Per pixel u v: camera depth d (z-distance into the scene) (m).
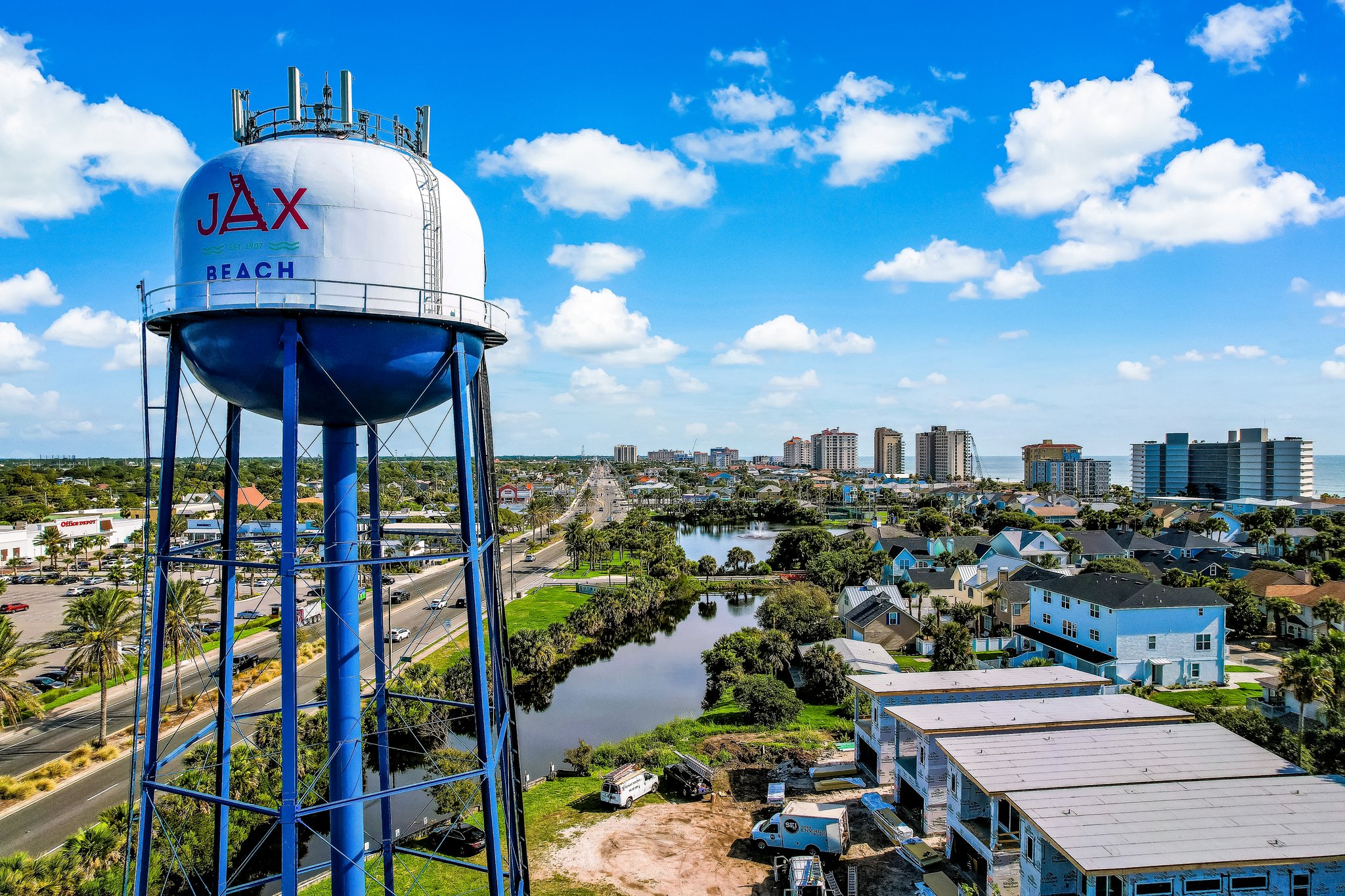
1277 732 31.28
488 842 16.45
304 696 45.84
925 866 26.62
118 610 41.38
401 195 16.41
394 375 16.56
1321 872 19.83
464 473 17.12
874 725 33.88
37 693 42.91
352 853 18.05
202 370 16.64
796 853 28.12
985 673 36.38
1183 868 19.08
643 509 179.88
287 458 15.04
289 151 16.03
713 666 51.56
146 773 15.91
